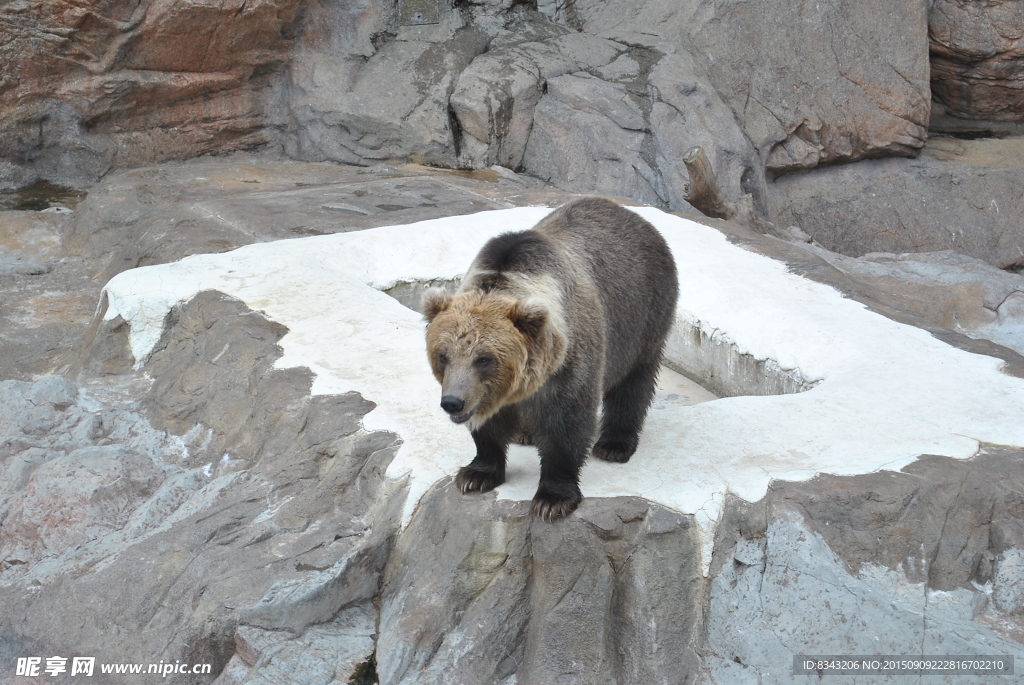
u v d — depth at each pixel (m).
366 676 5.18
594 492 5.35
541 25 18.67
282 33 16.67
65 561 6.04
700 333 8.79
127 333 8.41
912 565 5.48
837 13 18.09
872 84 18.08
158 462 6.97
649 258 5.78
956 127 21.55
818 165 18.16
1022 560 5.61
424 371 7.06
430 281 9.84
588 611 5.12
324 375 7.00
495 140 16.62
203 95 16.28
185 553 5.72
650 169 15.95
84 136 15.29
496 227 10.44
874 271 13.06
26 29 14.20
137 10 14.92
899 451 5.93
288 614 5.34
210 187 14.01
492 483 5.37
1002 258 17.69
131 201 12.97
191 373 7.64
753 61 17.67
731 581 5.30
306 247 9.61
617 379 5.63
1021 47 20.12
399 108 16.53
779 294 8.87
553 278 4.76
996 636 5.28
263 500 6.19
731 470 5.68
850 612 5.21
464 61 17.30
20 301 10.68
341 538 5.76
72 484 6.57
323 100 16.61
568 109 16.67
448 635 5.23
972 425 6.31
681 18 18.03
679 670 5.14
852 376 7.12
